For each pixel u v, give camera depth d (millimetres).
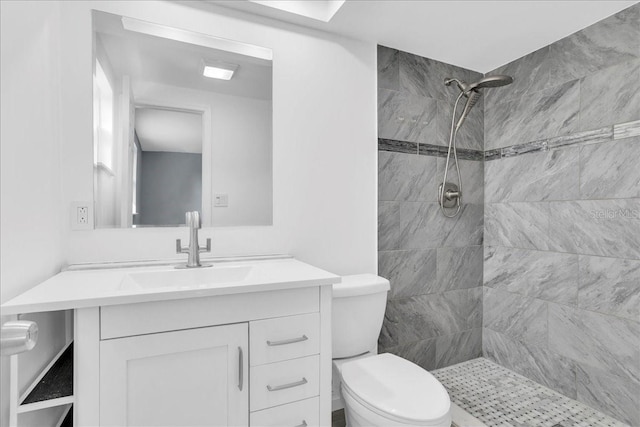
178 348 1044
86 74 1430
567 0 1681
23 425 956
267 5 1704
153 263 1507
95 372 957
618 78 1778
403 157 2180
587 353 1891
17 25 990
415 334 2227
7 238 932
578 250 1945
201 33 1656
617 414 1755
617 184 1777
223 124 1710
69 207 1403
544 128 2131
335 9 1778
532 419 1763
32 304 880
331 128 1959
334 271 1958
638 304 1692
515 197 2297
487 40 2068
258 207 1775
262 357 1162
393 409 1188
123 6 1504
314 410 1251
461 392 2027
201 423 1084
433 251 2293
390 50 2145
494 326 2426
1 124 896
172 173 1610
